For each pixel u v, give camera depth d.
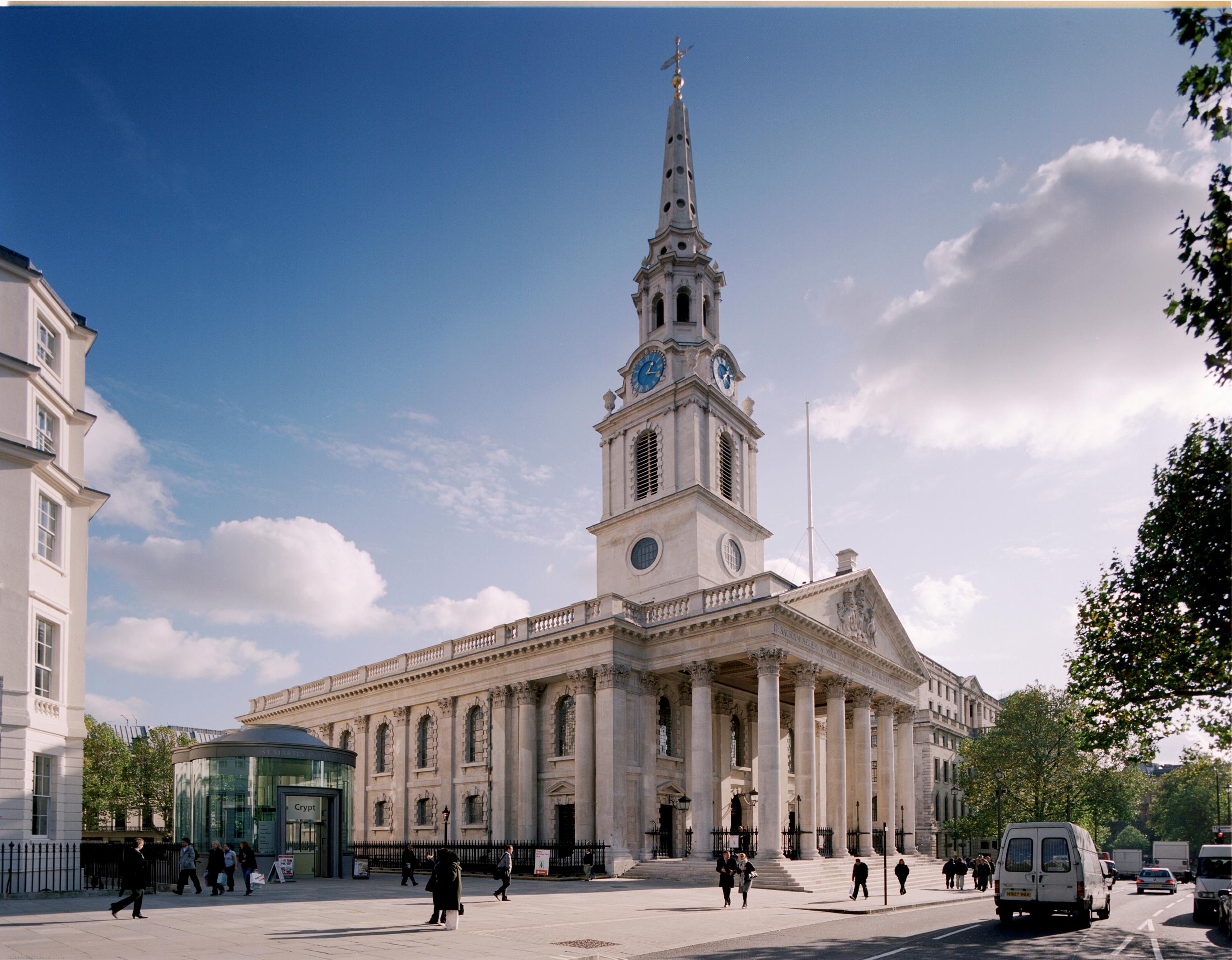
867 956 20.73
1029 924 29.84
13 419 33.53
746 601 49.34
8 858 30.81
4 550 32.50
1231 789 77.56
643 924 27.47
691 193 71.88
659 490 62.16
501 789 55.00
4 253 34.31
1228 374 16.92
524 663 55.62
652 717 52.12
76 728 35.69
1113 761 77.56
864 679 56.78
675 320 66.56
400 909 29.45
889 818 58.59
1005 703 80.00
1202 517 27.17
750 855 47.22
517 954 20.17
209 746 44.28
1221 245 16.23
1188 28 14.87
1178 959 20.83
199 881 38.56
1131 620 29.91
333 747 46.69
